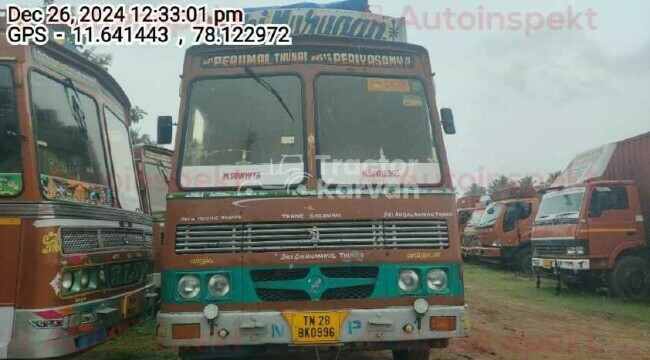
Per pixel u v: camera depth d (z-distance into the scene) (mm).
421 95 5250
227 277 4492
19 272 4266
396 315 4465
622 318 9289
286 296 4547
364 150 4949
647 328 8477
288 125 4973
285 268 4527
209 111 5020
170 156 9789
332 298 4543
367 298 4539
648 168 11719
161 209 8828
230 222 4586
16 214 4320
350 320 4430
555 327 8469
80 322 4617
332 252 4562
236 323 4367
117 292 5520
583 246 11367
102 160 6047
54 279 4352
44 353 4207
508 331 8133
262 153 4867
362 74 5199
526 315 9531
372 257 4574
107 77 6371
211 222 4586
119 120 7000
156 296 6906
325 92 5090
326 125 4992
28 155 4438
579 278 11953
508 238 17672
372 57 5258
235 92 5070
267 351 4508
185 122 4949
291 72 5113
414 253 4637
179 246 4547
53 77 5098
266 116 5004
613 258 11336
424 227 4703
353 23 5703
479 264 20750
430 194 4797
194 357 4535
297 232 4582
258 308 4457
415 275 4609
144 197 8227
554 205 12773
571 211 11883
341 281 4570
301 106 5020
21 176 4398
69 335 4441
